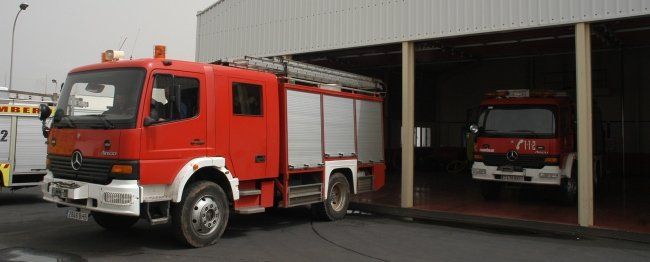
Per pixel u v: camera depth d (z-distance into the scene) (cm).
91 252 663
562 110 1150
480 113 1222
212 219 718
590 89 869
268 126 821
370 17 1084
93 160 660
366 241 782
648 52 1959
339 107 987
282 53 1229
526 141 1138
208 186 710
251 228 874
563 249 748
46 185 719
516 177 1145
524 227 920
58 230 814
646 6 800
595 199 1246
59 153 711
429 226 927
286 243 755
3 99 1095
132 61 675
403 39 1038
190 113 698
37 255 640
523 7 909
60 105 732
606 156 1773
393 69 1734
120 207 624
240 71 782
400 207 1079
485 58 1504
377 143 1105
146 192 648
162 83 670
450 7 984
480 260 673
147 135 644
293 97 873
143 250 679
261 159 804
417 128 2250
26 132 1122
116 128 642
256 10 1298
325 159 937
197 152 703
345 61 1484
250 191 793
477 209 1079
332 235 824
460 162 2109
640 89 1972
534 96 1199
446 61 1544
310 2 1182
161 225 859
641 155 1950
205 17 1469
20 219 922
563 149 1133
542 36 1133
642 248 760
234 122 760
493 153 1178
